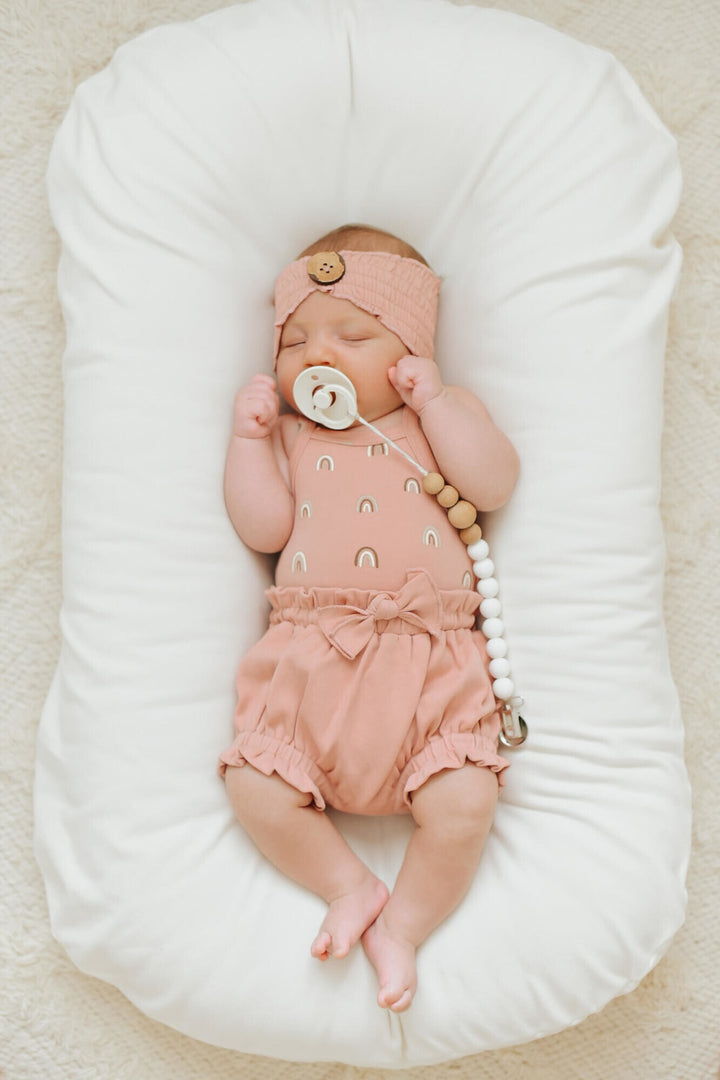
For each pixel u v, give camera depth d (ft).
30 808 5.08
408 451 4.58
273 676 4.38
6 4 5.45
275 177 4.91
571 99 4.85
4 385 5.32
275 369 4.75
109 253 4.70
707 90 5.51
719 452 5.36
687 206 5.45
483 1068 4.89
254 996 4.30
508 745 4.58
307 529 4.54
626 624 4.57
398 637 4.33
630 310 4.74
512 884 4.41
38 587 5.23
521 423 4.72
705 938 5.07
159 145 4.77
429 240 5.06
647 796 4.49
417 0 5.03
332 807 4.67
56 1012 4.85
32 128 5.42
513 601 4.67
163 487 4.58
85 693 4.50
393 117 4.88
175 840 4.39
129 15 5.49
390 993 4.09
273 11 4.98
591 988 4.36
